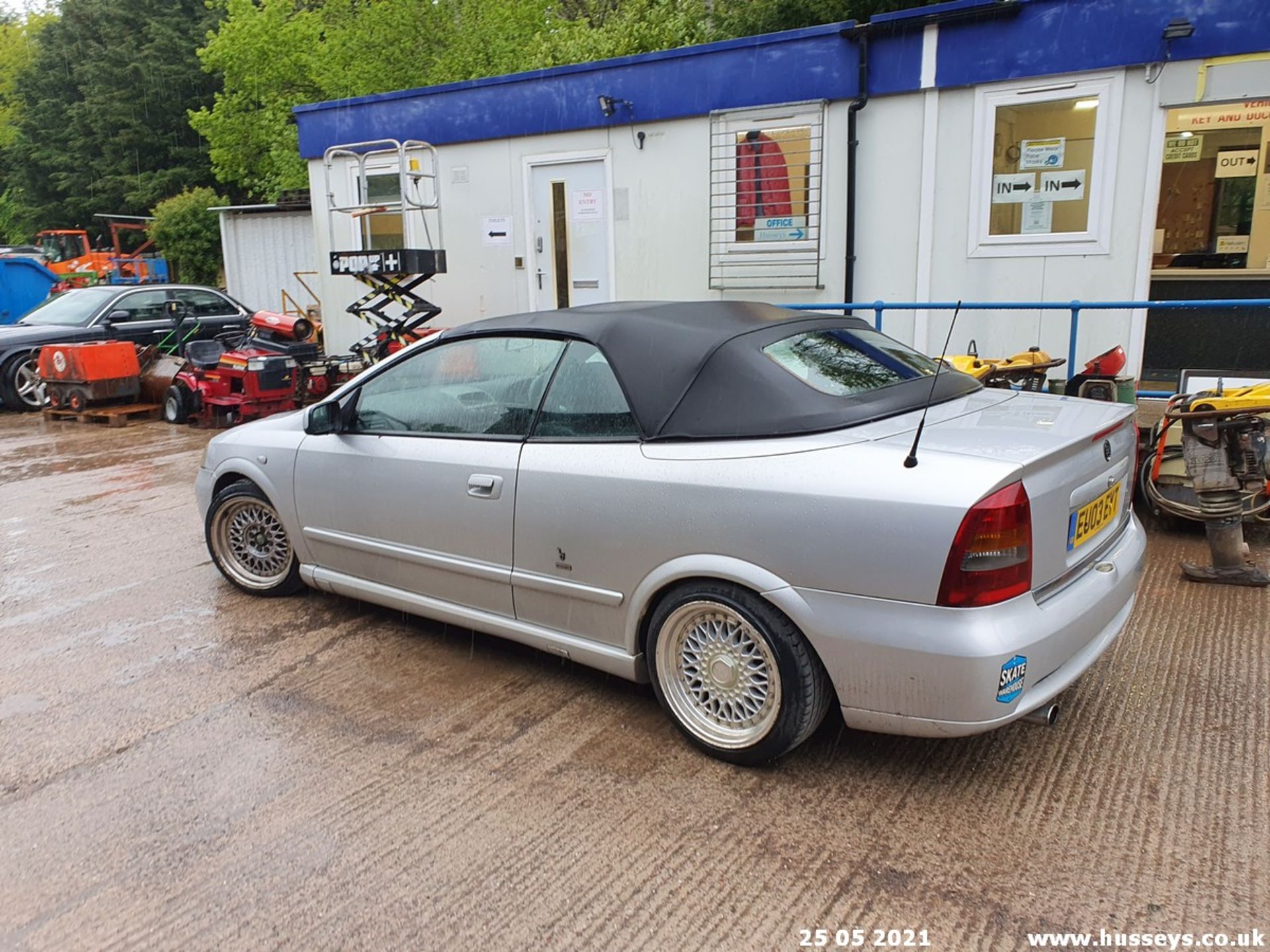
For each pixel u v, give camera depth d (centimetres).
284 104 2214
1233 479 474
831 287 826
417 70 1962
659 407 337
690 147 866
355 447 433
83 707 387
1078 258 729
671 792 314
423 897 266
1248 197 787
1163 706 359
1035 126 726
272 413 1035
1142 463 573
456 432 401
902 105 768
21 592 530
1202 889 258
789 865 275
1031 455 284
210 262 2616
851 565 287
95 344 1113
